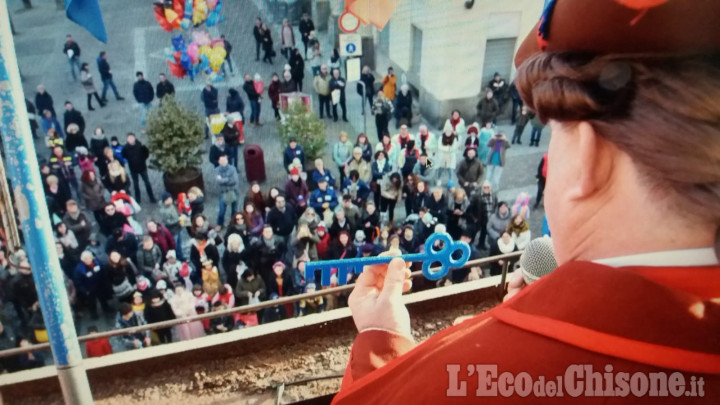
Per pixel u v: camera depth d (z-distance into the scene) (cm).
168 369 344
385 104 1238
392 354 73
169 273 959
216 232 1013
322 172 1086
